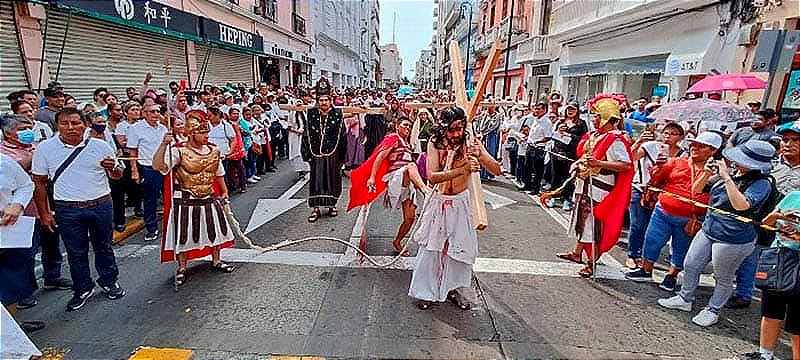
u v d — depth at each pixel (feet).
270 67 70.74
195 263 15.74
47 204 12.16
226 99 29.19
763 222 9.95
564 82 64.08
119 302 12.87
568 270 15.85
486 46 95.14
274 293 13.57
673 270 14.17
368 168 16.90
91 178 12.14
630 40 46.57
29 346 9.75
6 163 10.42
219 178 14.90
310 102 28.14
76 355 10.36
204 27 34.73
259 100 35.68
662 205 14.24
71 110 11.75
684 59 35.94
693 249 12.60
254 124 29.91
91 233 12.58
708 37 34.22
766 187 10.66
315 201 20.90
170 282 14.21
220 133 24.76
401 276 14.98
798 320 9.53
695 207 13.39
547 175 26.78
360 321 12.09
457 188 12.19
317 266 15.65
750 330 12.14
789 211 9.34
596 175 14.60
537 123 26.99
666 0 35.06
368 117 31.94
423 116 20.18
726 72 32.12
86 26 28.19
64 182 11.84
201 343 10.94
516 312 12.78
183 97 23.79
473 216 11.47
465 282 12.67
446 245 12.19
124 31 32.07
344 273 15.14
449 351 10.85
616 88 50.14
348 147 32.07
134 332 11.36
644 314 12.86
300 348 10.82
